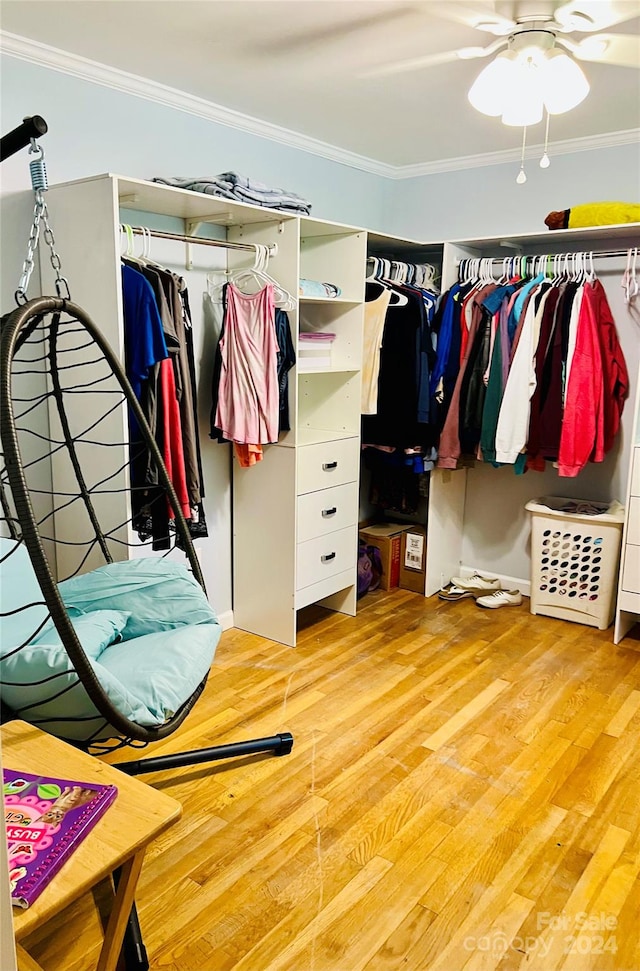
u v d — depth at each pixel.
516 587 4.04
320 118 3.25
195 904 1.78
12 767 1.50
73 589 2.25
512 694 2.86
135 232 2.48
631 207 3.16
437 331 3.62
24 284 2.02
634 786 2.28
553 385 3.27
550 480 3.84
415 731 2.58
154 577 2.26
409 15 2.20
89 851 1.27
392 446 3.64
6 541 2.25
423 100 2.99
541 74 2.10
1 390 1.55
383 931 1.70
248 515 3.34
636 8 1.90
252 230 3.12
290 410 3.09
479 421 3.53
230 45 2.44
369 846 1.99
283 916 1.74
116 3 2.12
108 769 1.50
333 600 3.74
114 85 2.69
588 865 1.93
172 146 2.95
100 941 1.68
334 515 3.43
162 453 2.56
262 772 2.33
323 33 2.34
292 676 3.00
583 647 3.32
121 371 2.16
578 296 3.22
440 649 3.28
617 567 3.46
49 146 2.53
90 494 2.49
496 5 1.97
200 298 3.13
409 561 4.05
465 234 4.02
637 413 3.13
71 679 1.67
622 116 3.16
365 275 3.43
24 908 1.15
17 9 2.16
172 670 1.94
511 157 3.78
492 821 2.10
